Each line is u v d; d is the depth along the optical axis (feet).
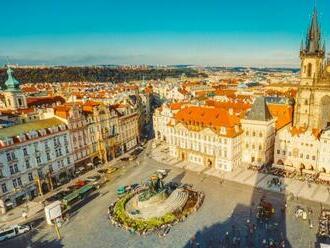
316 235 239.09
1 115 474.49
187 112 435.12
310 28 386.32
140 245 238.07
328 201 291.38
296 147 365.40
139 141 539.29
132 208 293.64
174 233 251.60
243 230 250.98
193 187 339.77
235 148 381.60
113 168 404.77
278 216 269.23
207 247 231.71
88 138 413.80
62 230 267.18
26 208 313.73
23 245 247.91
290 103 483.92
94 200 320.91
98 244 242.99
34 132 339.77
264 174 363.56
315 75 392.88
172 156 451.12
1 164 304.30
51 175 361.10
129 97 634.02
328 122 390.42
